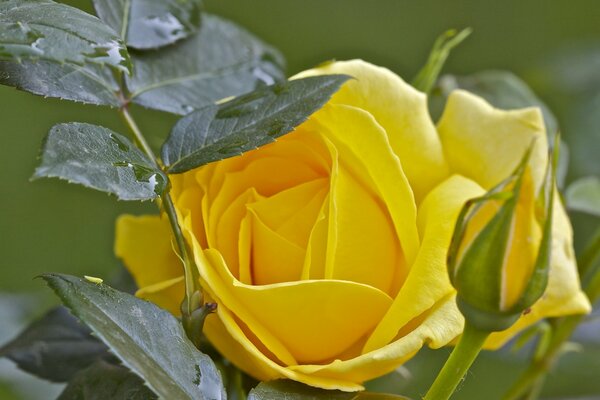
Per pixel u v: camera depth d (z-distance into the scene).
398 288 0.40
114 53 0.37
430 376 0.50
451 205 0.40
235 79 0.45
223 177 0.41
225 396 0.38
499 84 0.49
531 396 0.49
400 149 0.41
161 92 0.43
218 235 0.40
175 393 0.36
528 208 0.37
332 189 0.39
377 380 0.48
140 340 0.37
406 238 0.40
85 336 0.45
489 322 0.38
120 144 0.38
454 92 0.43
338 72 0.41
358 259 0.40
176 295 0.41
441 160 0.42
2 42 0.36
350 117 0.40
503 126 0.42
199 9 0.45
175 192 0.40
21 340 0.45
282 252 0.40
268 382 0.39
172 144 0.40
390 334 0.39
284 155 0.41
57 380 0.45
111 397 0.40
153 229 0.43
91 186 0.36
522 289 0.37
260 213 0.40
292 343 0.40
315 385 0.39
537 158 0.42
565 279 0.41
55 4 0.37
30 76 0.39
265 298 0.39
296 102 0.39
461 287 0.38
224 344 0.41
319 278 0.40
